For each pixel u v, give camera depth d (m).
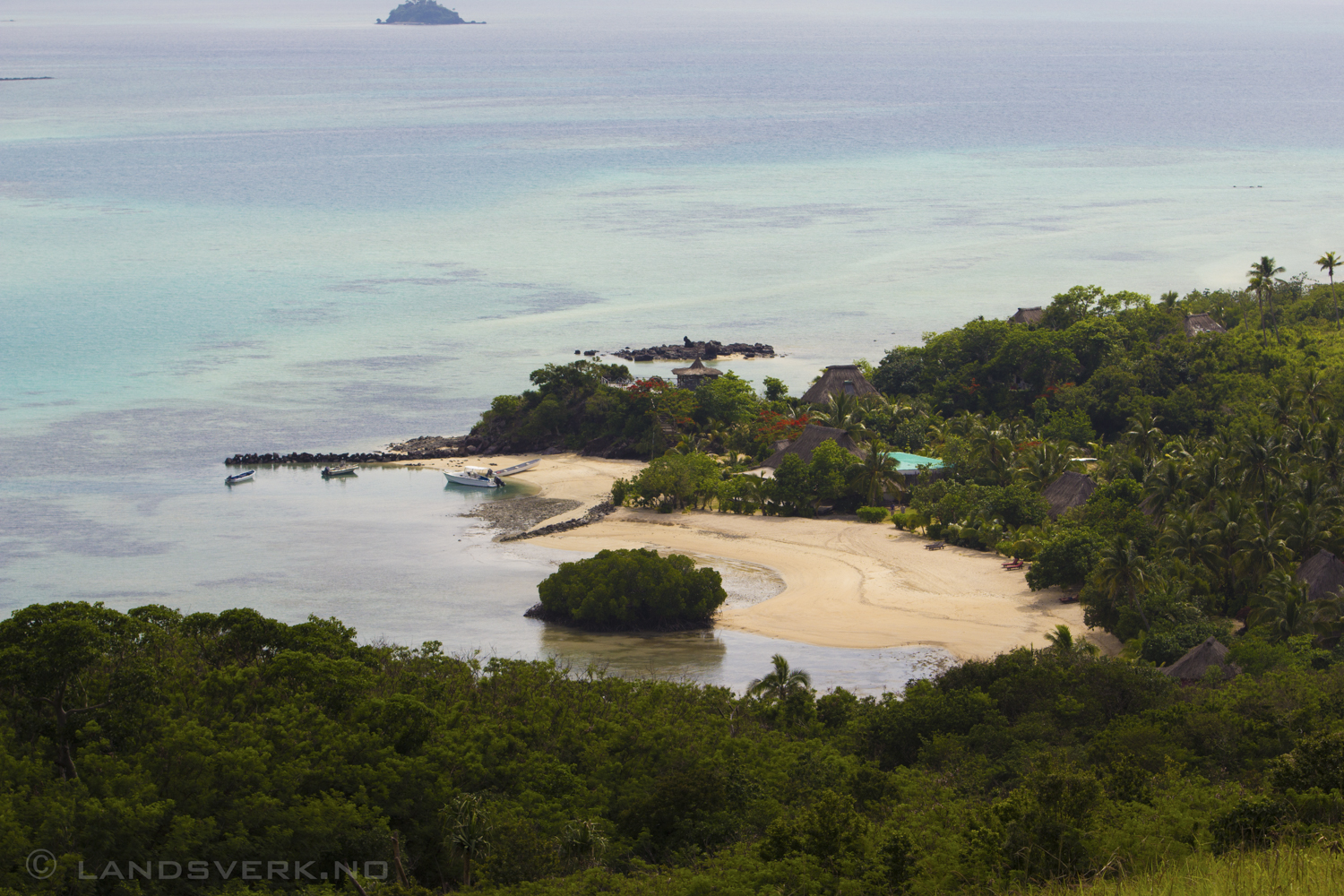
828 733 103.56
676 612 138.25
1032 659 108.00
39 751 74.06
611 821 80.50
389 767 78.19
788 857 64.81
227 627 95.75
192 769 72.88
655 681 108.69
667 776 83.50
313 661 88.81
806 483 181.00
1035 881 57.91
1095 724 95.25
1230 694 95.50
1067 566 139.88
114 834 67.56
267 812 71.94
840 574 154.25
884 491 180.50
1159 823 61.84
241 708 83.50
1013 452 183.38
